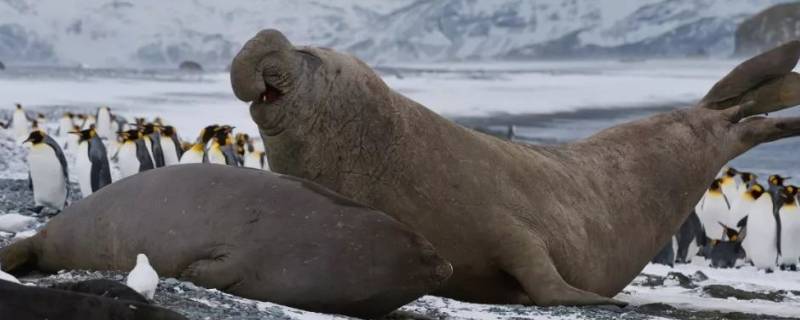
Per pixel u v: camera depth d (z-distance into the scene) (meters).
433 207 21.27
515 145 23.94
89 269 19.64
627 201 24.98
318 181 21.17
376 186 21.12
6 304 11.61
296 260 17.27
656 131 26.61
